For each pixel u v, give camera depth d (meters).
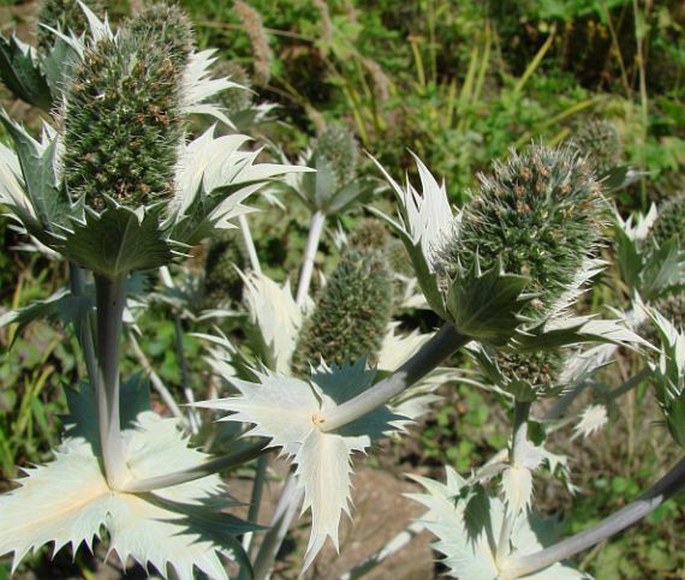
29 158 0.16
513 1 0.85
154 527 0.21
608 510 0.49
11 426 0.44
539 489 0.50
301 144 0.62
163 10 0.24
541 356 0.23
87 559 0.41
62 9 0.26
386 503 0.48
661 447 0.50
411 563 0.44
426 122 0.64
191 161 0.20
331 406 0.20
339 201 0.33
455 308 0.17
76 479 0.22
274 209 0.57
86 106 0.18
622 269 0.30
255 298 0.27
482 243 0.18
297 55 0.69
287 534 0.44
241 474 0.46
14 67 0.23
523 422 0.24
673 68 0.83
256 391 0.20
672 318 0.26
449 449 0.52
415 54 0.77
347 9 0.72
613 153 0.35
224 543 0.22
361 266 0.25
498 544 0.25
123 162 0.18
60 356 0.46
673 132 0.74
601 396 0.28
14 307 0.47
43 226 0.17
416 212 0.18
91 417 0.24
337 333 0.25
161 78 0.18
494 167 0.19
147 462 0.24
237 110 0.34
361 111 0.68
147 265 0.18
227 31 0.68
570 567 0.26
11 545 0.20
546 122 0.67
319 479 0.19
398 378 0.19
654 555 0.47
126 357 0.50
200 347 0.51
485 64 0.71
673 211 0.31
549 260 0.17
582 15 0.81
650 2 0.79
